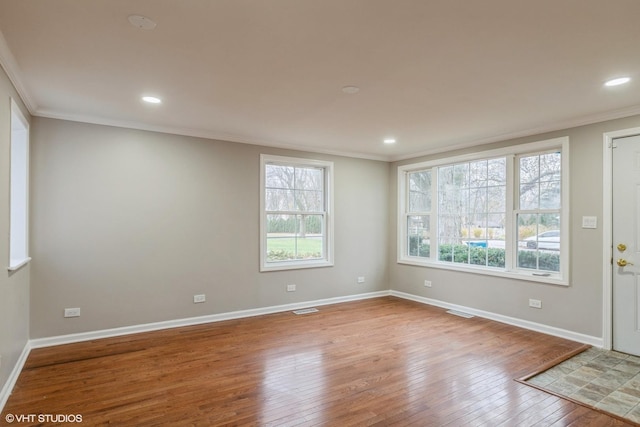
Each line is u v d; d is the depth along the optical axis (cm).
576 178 389
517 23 197
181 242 439
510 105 338
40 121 364
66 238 375
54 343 368
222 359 333
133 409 245
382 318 474
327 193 565
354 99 324
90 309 387
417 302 568
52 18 193
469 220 509
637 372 308
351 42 220
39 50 231
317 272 548
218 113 368
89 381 287
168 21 196
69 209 377
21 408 245
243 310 482
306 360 332
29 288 353
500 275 459
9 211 263
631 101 325
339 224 572
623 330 354
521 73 265
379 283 616
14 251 335
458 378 295
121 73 268
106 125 397
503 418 236
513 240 451
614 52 232
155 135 425
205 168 457
